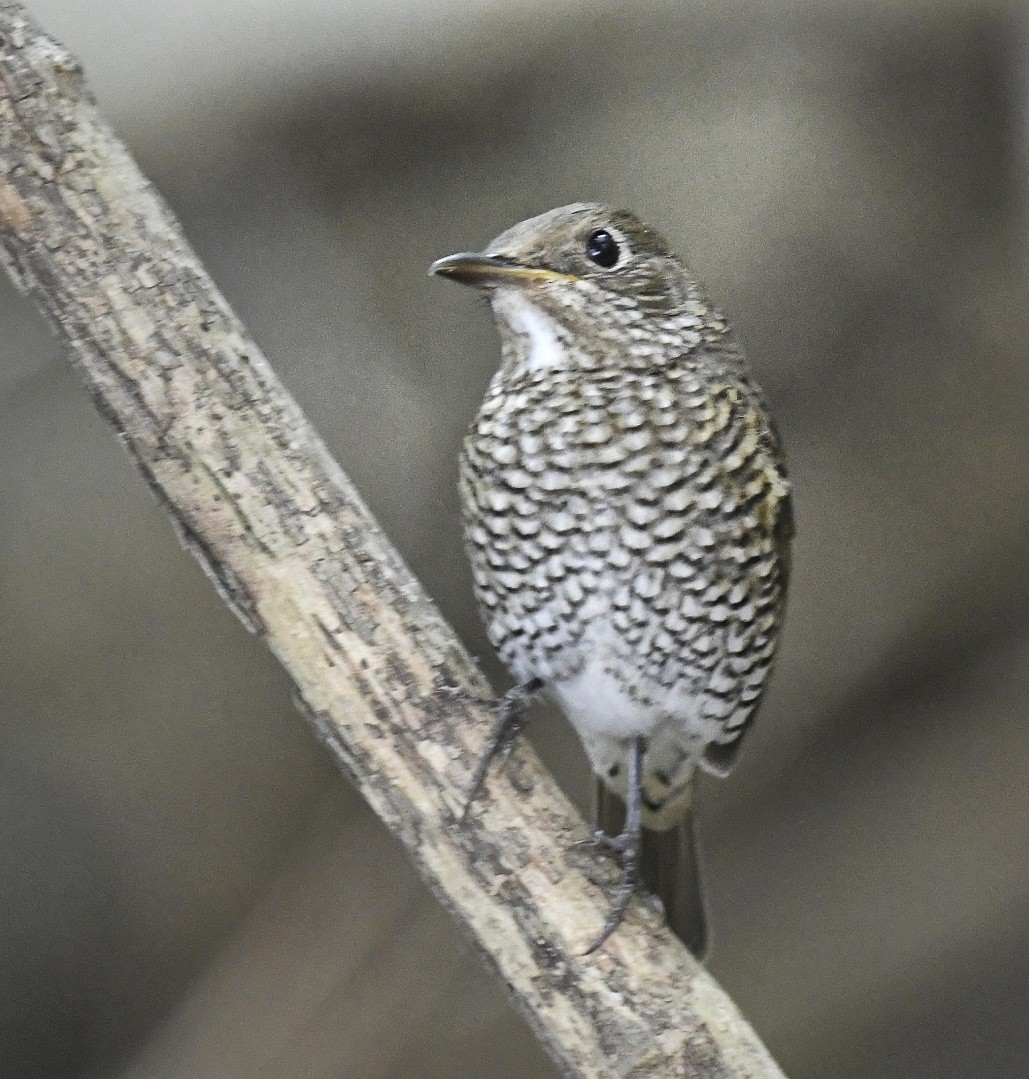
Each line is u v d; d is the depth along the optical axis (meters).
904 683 11.59
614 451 7.70
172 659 11.55
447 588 11.62
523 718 6.70
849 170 11.39
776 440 8.19
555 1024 6.49
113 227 6.51
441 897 6.64
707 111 11.35
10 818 11.41
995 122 11.27
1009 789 11.40
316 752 11.64
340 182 11.39
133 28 10.85
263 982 11.12
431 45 11.05
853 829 11.52
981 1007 11.38
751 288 11.50
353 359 11.52
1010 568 11.46
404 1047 11.00
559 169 11.41
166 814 11.55
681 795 8.66
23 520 11.40
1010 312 11.46
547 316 7.80
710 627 7.87
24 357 11.28
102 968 11.45
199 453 6.50
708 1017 6.46
